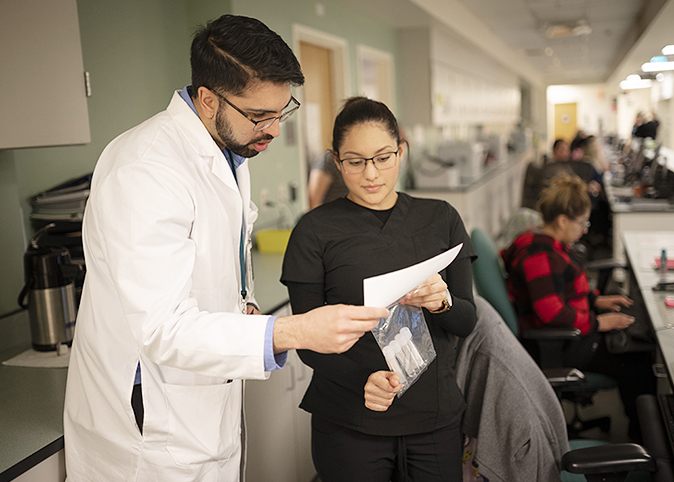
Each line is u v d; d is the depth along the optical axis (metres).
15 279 1.87
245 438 1.35
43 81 1.56
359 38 4.77
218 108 1.06
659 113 9.34
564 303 2.27
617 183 6.10
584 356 2.33
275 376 2.02
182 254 1.01
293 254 1.39
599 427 2.62
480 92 8.41
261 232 3.09
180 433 1.13
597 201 5.98
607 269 3.10
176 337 0.95
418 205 1.43
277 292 2.25
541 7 5.92
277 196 3.48
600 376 2.32
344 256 1.35
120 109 2.46
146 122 1.16
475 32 6.64
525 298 2.39
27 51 1.51
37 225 1.99
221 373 0.97
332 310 0.95
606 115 19.25
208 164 1.14
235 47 1.00
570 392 2.35
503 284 2.27
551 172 5.91
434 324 1.38
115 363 1.12
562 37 8.20
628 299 2.67
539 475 1.49
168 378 1.13
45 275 1.66
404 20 5.11
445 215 1.43
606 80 16.64
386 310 0.97
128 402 1.12
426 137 6.46
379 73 5.43
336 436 1.38
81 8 2.23
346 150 1.33
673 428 1.44
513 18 6.64
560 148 6.12
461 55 6.91
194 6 2.87
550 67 13.00
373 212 1.39
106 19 2.37
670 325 1.96
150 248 0.97
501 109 10.73
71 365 1.23
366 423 1.33
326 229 1.37
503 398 1.49
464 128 8.74
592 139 7.00
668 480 1.28
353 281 1.34
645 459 1.27
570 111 19.72
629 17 6.55
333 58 4.49
